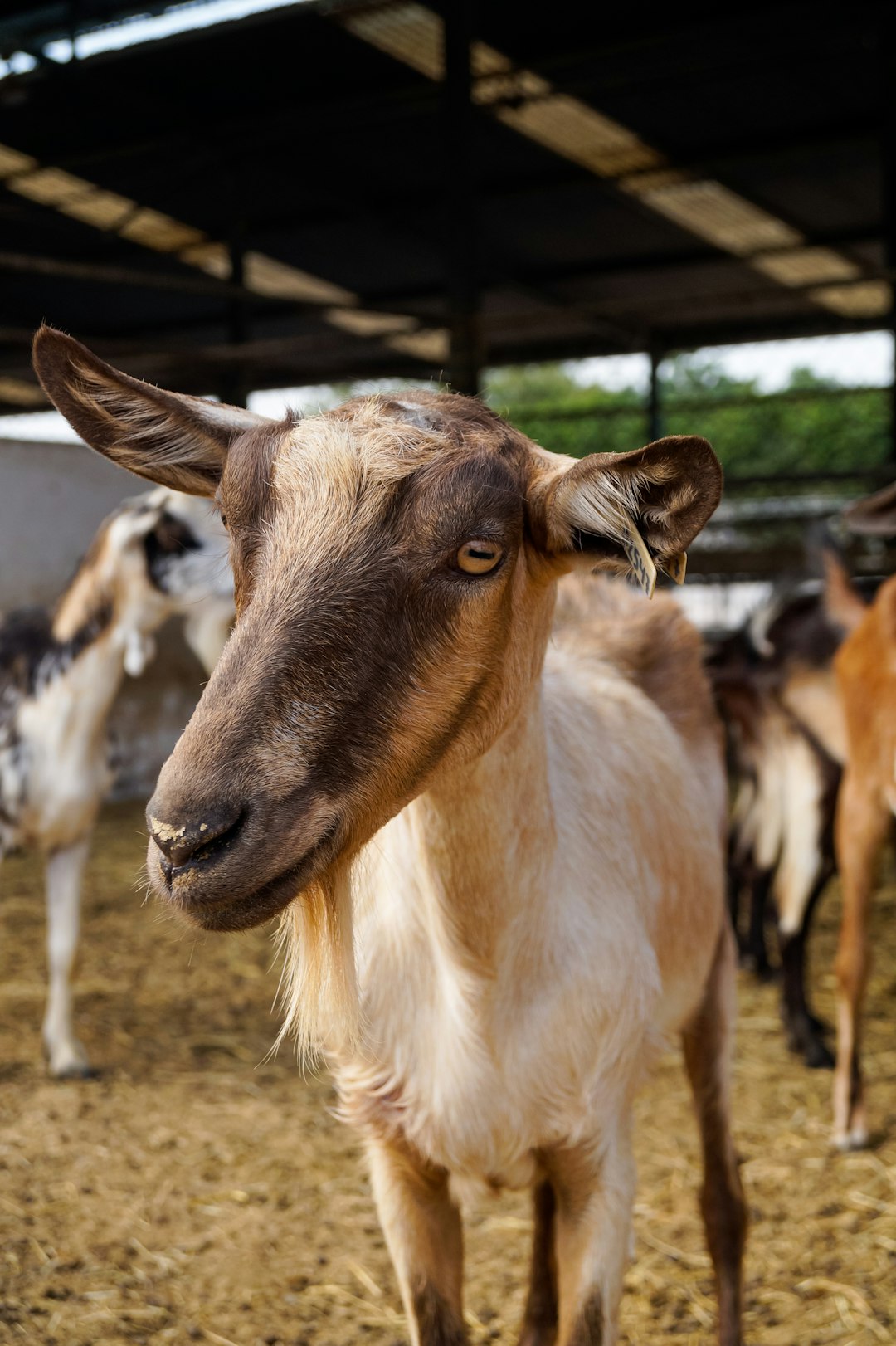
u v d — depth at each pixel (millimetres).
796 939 4266
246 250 13250
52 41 9867
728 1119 2525
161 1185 3158
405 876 1810
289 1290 2701
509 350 15102
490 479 1464
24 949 5156
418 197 12023
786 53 9367
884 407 13953
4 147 11695
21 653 3938
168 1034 4254
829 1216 3076
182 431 1674
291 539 1418
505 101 9977
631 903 1981
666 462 1455
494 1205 3123
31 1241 2855
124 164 11891
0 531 7203
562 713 2102
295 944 1598
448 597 1438
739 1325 2432
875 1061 4090
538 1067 1810
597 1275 1873
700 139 10664
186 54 10086
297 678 1349
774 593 5090
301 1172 3252
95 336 15289
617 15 9391
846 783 3684
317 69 10352
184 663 8195
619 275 13062
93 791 3896
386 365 15719
